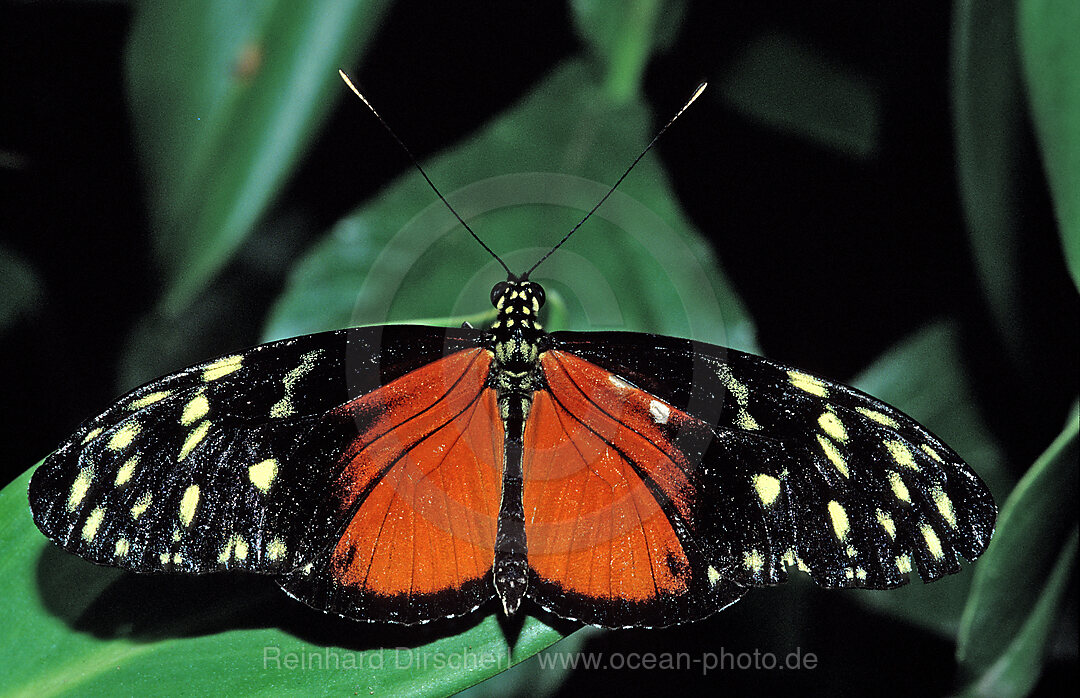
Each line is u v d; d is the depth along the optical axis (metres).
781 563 0.29
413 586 0.29
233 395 0.29
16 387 0.34
